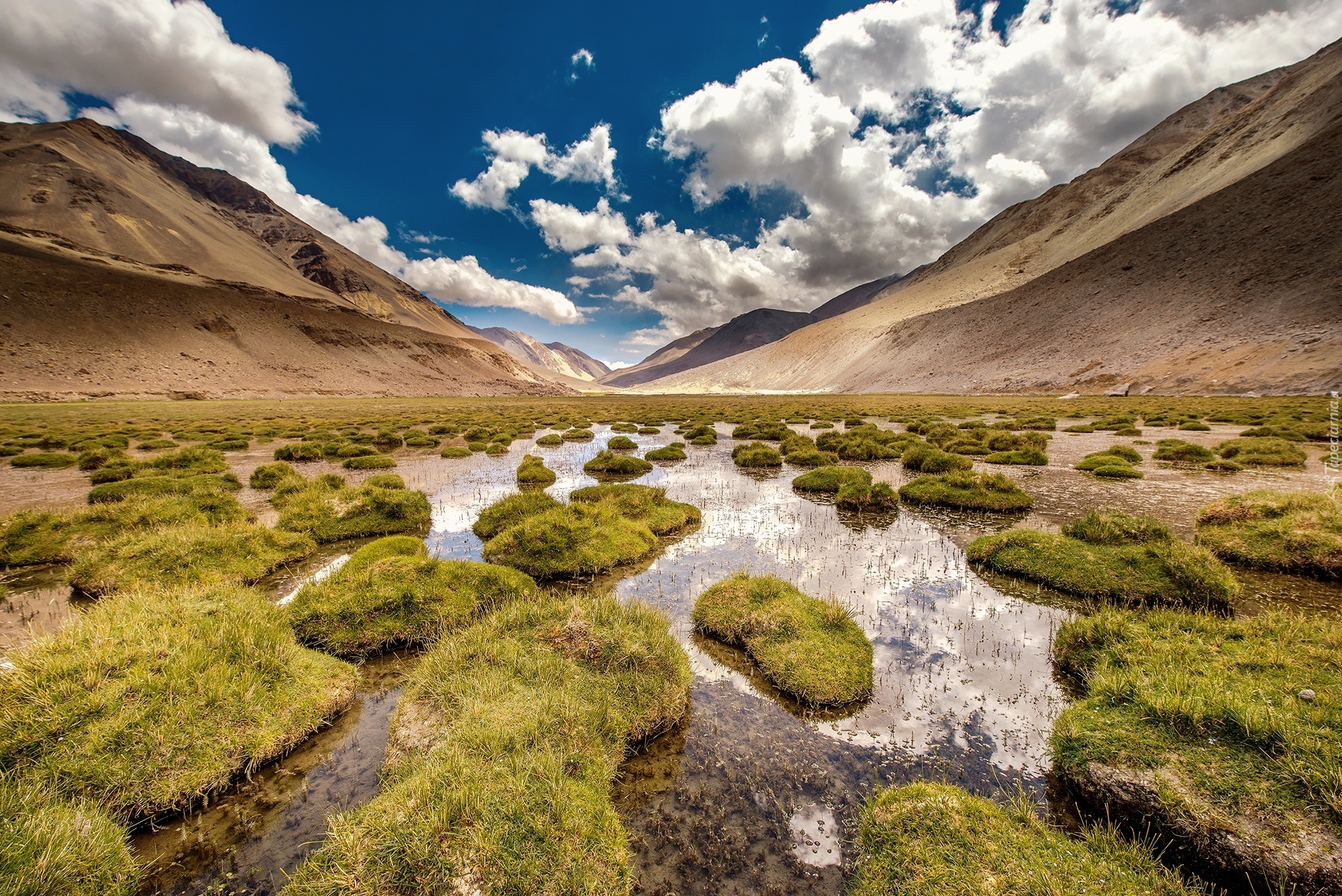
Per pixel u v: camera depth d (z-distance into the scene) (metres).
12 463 25.31
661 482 21.89
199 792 5.12
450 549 13.41
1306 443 27.11
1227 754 4.66
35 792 4.55
